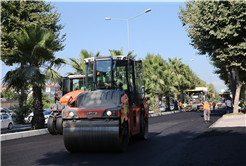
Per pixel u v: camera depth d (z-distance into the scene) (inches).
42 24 876.6
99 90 323.3
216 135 402.3
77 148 288.2
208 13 717.9
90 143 278.8
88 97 306.7
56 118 544.4
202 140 360.5
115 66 346.3
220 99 2001.7
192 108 1560.0
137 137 399.9
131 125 329.1
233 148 289.9
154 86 1446.9
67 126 284.7
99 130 274.7
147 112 418.3
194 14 777.6
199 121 724.0
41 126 645.3
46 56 617.0
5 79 610.9
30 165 244.4
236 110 834.2
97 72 343.0
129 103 344.8
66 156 280.4
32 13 880.3
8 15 839.1
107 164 236.1
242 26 697.0
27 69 578.6
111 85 338.0
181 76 1822.1
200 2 745.0
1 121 770.2
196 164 225.9
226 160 235.9
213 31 721.0
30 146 371.9
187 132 470.3
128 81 347.9
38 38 605.0
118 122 274.2
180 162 235.3
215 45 777.6
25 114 1030.4
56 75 617.9
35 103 646.5
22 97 1031.6
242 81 1203.2
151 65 1536.7
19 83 629.3
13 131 711.1
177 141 365.1
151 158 256.2
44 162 255.1
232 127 500.1
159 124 684.1
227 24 716.7
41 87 618.8
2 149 349.7
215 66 1190.9
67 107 296.0
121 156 270.2
